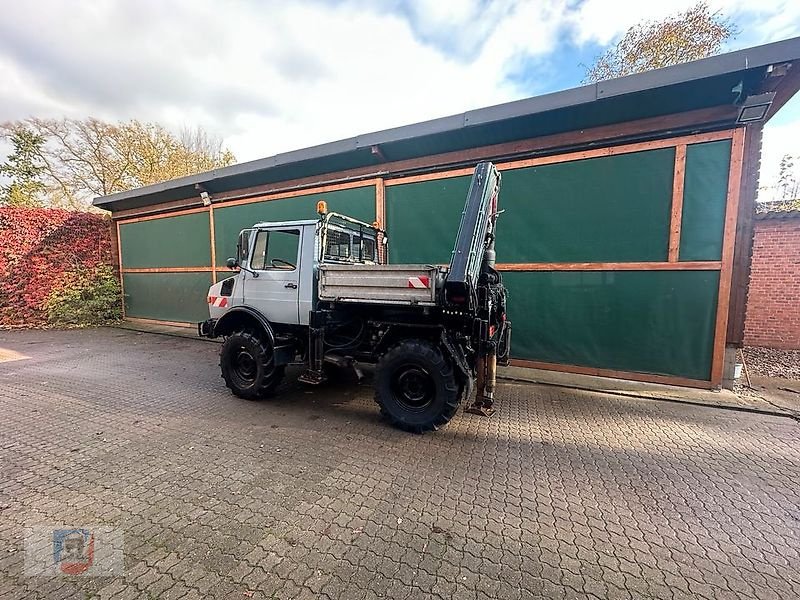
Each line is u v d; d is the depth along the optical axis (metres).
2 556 1.87
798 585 1.74
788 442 3.32
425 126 5.63
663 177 4.74
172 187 8.90
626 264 4.99
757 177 4.39
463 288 3.18
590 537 2.08
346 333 4.22
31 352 7.14
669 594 1.68
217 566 1.83
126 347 7.64
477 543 2.02
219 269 8.95
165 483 2.60
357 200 6.79
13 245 9.81
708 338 4.68
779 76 3.87
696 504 2.40
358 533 2.09
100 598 1.62
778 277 7.23
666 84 4.17
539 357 5.58
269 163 7.21
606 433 3.51
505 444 3.27
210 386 4.95
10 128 18.31
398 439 3.36
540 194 5.41
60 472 2.74
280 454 3.05
